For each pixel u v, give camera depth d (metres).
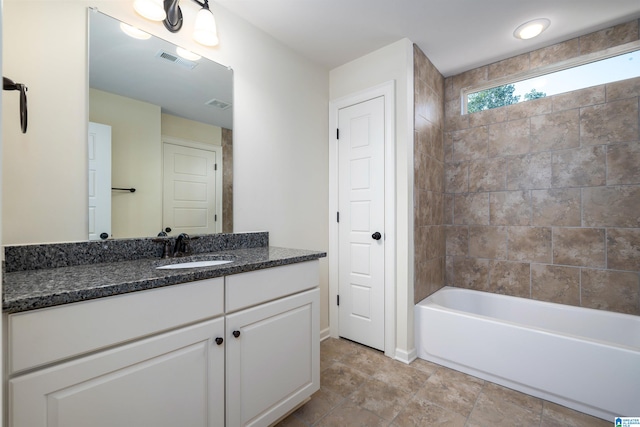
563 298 2.17
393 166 2.12
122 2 1.37
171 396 0.98
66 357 0.77
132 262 1.30
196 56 1.64
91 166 1.27
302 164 2.29
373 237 2.20
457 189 2.68
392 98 2.13
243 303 1.20
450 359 1.98
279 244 2.10
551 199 2.22
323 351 2.22
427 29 1.99
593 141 2.05
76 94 1.23
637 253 1.91
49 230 1.16
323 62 2.43
